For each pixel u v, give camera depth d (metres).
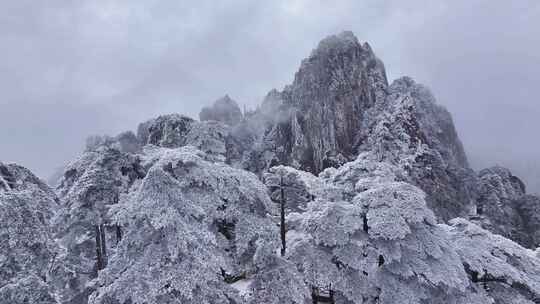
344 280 15.70
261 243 13.24
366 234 16.62
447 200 60.72
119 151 20.86
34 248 10.74
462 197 65.50
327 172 27.84
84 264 19.42
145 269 9.62
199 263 9.93
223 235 14.56
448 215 58.88
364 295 15.54
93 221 18.52
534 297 17.55
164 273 9.55
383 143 70.25
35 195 14.32
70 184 24.33
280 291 12.52
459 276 15.76
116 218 10.49
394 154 68.50
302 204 25.52
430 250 15.73
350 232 15.91
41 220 12.73
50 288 10.05
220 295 10.69
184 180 13.24
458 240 18.61
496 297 17.11
